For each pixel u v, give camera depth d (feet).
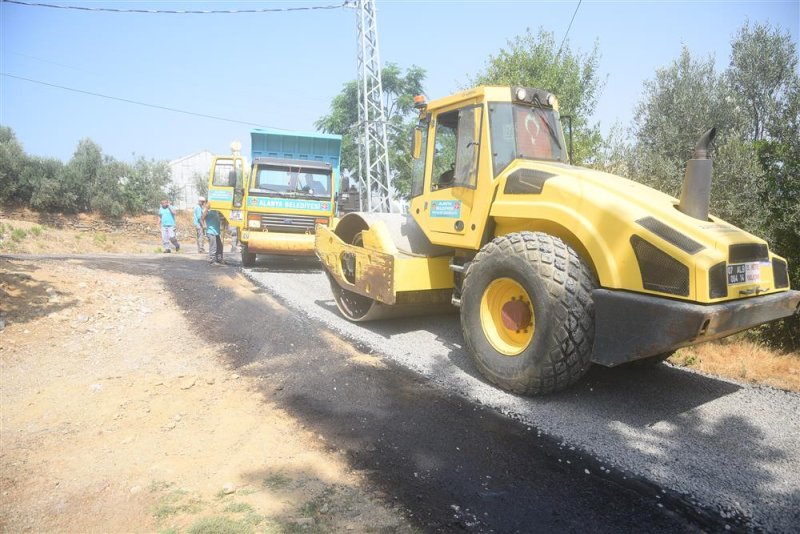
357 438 11.45
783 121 22.22
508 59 41.19
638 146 27.63
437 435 11.75
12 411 12.46
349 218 21.94
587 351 13.04
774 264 13.92
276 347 17.98
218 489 9.20
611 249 12.77
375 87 66.39
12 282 21.70
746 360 17.97
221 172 42.37
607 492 9.75
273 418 12.35
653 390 14.99
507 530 8.44
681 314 11.12
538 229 15.14
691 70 30.22
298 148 40.55
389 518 8.54
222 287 28.17
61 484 9.31
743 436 12.27
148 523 8.18
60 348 16.97
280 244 34.24
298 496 9.05
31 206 79.66
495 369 14.52
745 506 9.48
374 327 21.07
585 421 12.76
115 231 81.51
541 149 16.96
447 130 18.22
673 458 11.12
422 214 18.72
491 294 15.07
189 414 12.46
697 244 11.91
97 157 89.15
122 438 11.16
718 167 22.17
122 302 22.72
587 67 41.14
